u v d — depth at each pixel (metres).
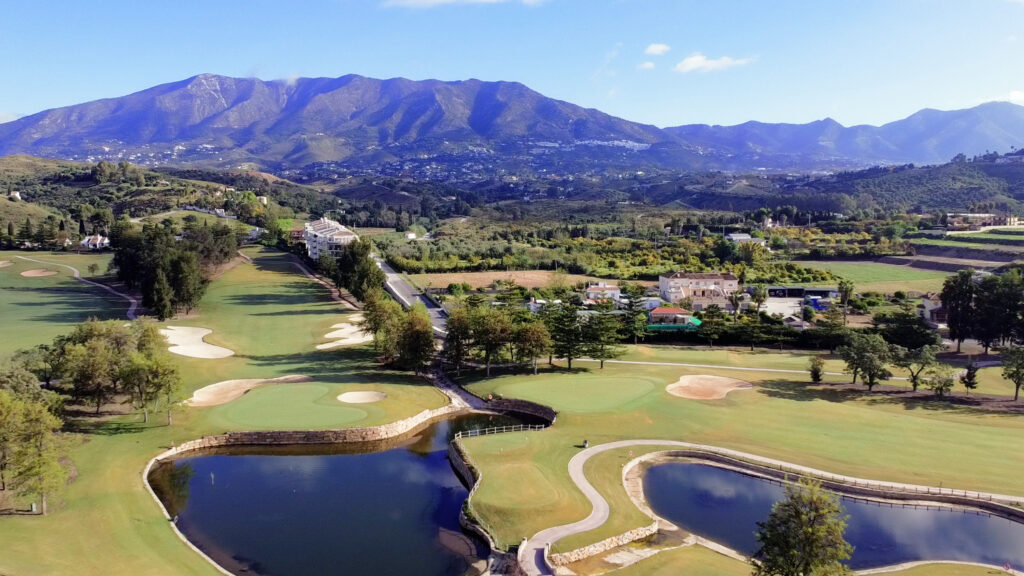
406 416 80.56
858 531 53.44
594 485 60.47
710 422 76.94
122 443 69.00
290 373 97.81
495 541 50.84
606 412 80.25
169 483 63.09
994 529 53.75
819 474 62.69
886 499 58.47
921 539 52.12
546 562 47.19
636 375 97.00
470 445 70.38
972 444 69.31
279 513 57.28
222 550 50.59
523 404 85.50
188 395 85.19
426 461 70.06
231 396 86.38
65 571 43.81
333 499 60.31
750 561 43.59
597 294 162.50
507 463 65.19
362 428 75.38
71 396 80.38
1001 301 112.38
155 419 76.31
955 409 81.69
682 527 54.34
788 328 121.62
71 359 75.31
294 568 48.06
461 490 62.66
